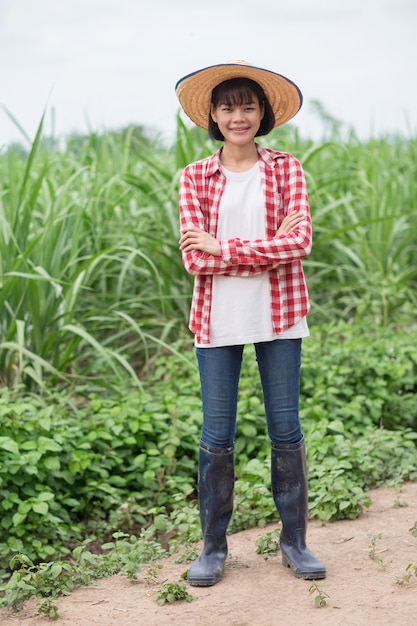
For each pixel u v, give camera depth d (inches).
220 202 146.2
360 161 374.0
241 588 147.6
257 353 148.8
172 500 195.2
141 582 155.7
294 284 146.3
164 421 217.0
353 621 131.5
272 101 152.8
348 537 168.2
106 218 291.6
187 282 299.7
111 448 199.8
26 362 239.1
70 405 223.6
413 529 162.6
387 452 210.2
